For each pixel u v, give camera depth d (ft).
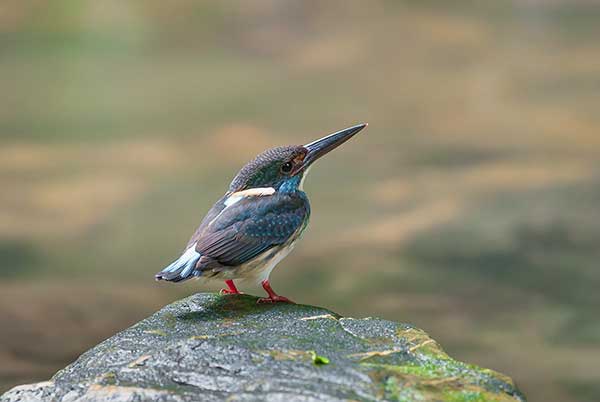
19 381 37.22
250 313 23.58
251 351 20.58
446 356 20.74
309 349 20.97
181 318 23.38
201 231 24.38
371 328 22.26
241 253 23.93
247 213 24.32
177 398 19.19
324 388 18.88
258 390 18.89
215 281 24.85
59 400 20.06
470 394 19.03
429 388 19.17
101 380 20.29
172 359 20.51
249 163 25.64
